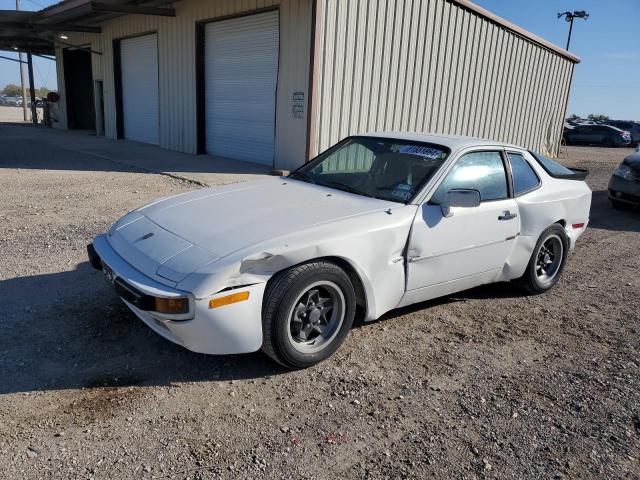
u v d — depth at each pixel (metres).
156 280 3.13
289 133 11.95
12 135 20.78
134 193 8.95
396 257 3.81
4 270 4.98
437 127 14.35
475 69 14.91
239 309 3.11
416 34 12.80
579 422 3.13
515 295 5.27
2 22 20.31
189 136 15.51
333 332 3.61
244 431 2.87
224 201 4.05
